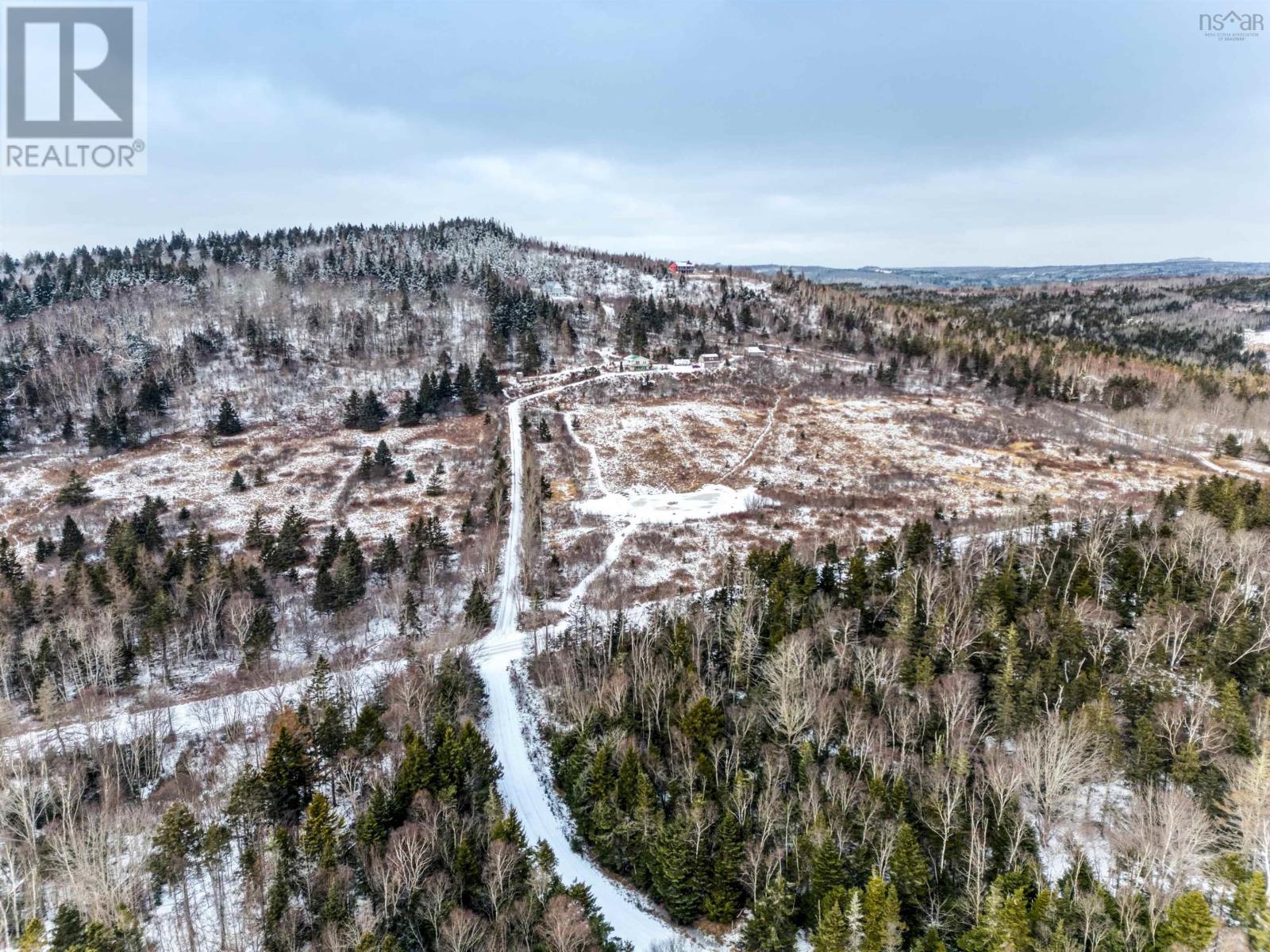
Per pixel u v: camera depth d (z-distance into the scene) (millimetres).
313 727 56062
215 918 42906
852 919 39188
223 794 51344
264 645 72312
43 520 103250
